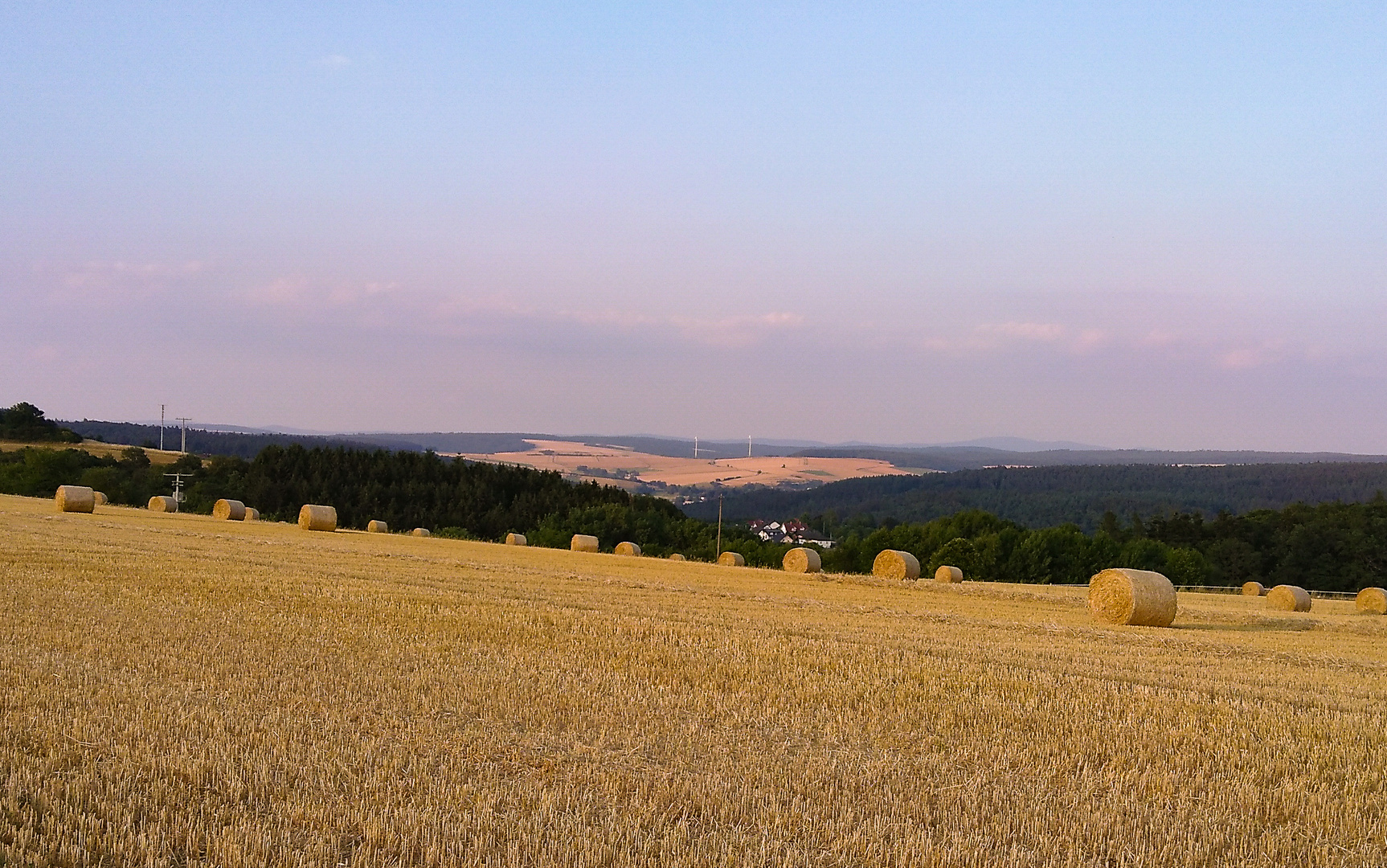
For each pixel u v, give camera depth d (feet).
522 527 328.29
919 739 38.06
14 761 30.01
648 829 27.32
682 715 39.86
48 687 39.17
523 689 42.93
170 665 44.37
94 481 301.02
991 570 264.11
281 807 27.40
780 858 25.58
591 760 33.17
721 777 31.68
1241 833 29.37
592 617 66.85
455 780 30.30
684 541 329.31
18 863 23.35
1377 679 58.34
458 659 49.37
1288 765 36.29
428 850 24.67
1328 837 29.50
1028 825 28.84
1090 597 91.71
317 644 52.03
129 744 32.14
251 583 77.15
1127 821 29.63
